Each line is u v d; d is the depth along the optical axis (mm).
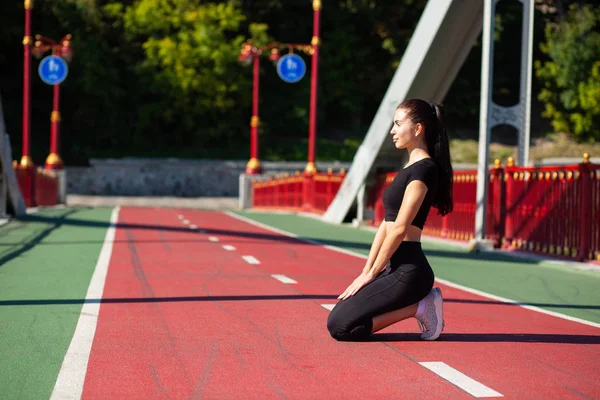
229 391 4242
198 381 4457
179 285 8805
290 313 6988
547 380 4625
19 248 12977
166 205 51969
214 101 63750
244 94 64625
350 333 5684
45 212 25984
